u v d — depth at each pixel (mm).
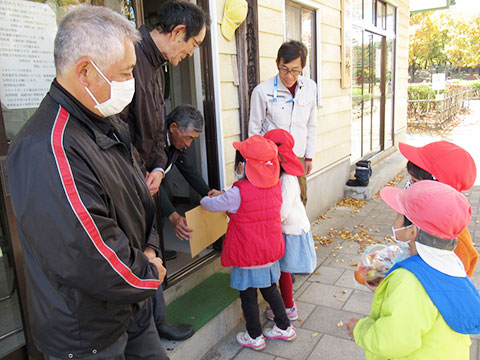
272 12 3986
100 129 1401
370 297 3383
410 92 17094
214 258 3312
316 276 3799
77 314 1301
